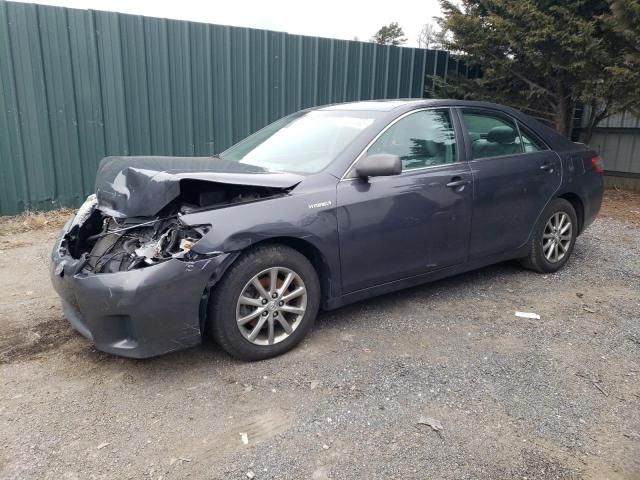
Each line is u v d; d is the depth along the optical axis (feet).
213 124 27.17
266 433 9.16
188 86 26.12
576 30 26.00
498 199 14.98
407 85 32.83
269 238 11.05
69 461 8.48
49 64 23.17
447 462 8.45
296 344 11.96
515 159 15.62
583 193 17.40
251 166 12.71
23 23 22.38
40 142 23.66
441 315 13.93
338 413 9.68
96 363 11.43
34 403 9.98
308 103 29.60
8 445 8.82
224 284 10.74
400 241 13.07
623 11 23.61
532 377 10.94
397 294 15.37
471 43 30.01
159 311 10.03
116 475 8.18
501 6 27.50
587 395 10.33
